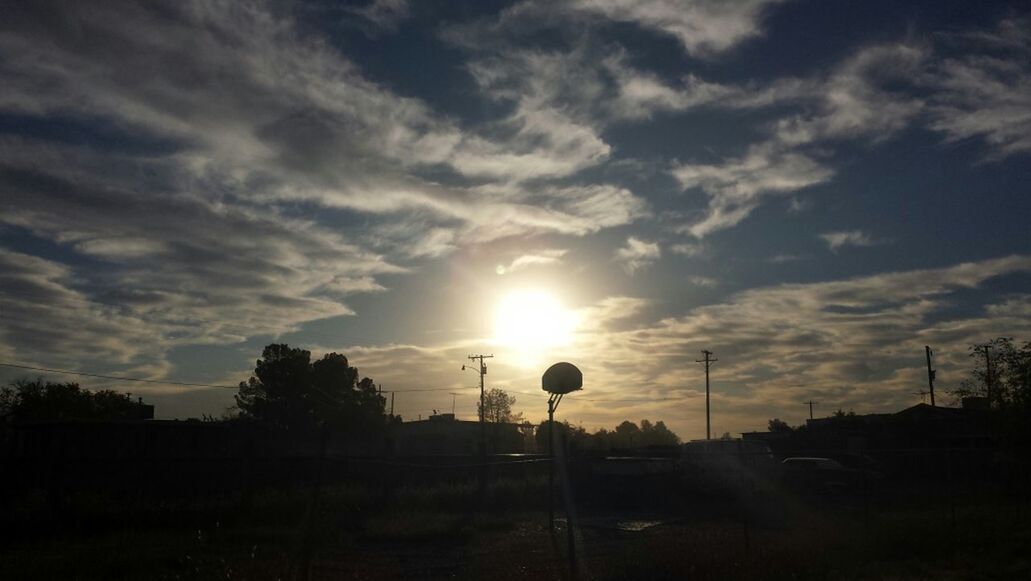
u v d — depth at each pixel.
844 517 23.06
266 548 16.66
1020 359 27.78
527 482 29.95
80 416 57.00
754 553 14.68
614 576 13.62
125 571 14.52
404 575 14.93
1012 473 28.14
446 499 26.77
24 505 19.78
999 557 15.55
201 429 36.16
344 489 24.61
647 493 30.36
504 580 13.60
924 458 43.09
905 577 13.88
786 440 53.31
